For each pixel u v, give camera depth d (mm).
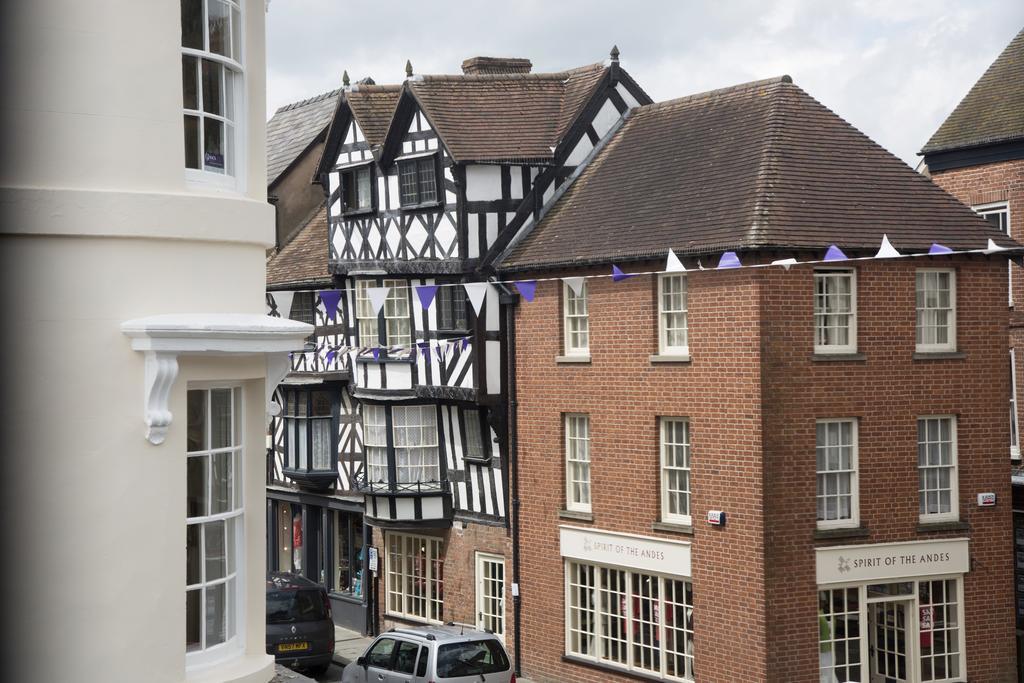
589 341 23094
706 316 20859
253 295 9477
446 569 27359
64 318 8367
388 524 27641
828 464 20734
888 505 21031
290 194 34188
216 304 9062
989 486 21938
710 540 20828
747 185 21516
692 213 21938
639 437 22094
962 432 21734
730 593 20500
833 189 21641
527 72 30172
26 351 8258
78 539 8344
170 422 8586
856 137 23078
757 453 20016
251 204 9312
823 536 20406
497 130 26047
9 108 8219
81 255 8430
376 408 27906
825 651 20547
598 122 26359
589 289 23062
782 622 20094
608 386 22688
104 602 8398
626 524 22375
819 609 20484
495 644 19203
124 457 8477
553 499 23984
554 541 23953
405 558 28609
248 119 9523
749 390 20141
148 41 8680
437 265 25891
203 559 9078
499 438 25328
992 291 22031
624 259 22016
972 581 21734
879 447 20984
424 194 26453
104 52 8508
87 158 8469
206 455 9078
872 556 20812
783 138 22391
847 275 20906
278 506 33531
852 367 20766
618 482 22531
